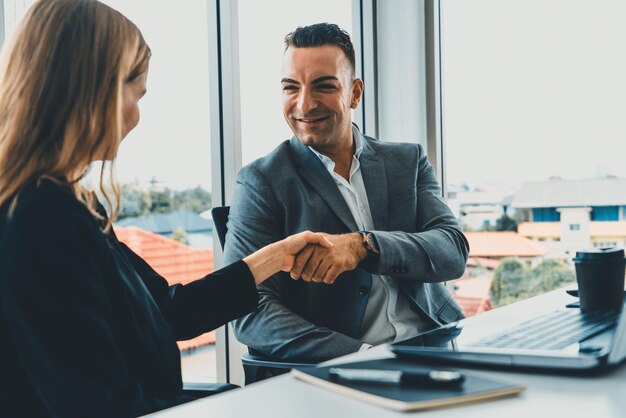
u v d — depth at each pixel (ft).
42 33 3.54
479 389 2.51
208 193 7.45
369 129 10.17
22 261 3.09
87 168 3.68
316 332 5.31
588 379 2.78
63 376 3.06
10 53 3.55
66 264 3.15
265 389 2.68
